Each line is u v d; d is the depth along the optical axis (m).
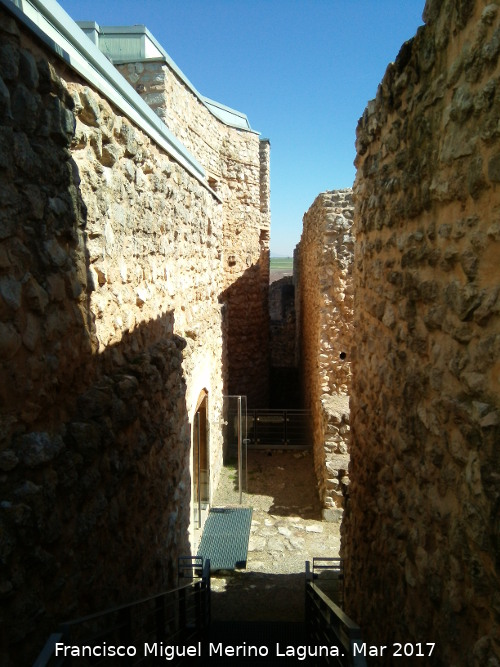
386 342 4.16
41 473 2.79
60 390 3.17
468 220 2.60
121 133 4.21
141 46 9.87
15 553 2.51
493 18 2.29
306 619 5.64
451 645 2.73
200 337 7.88
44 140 2.93
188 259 6.99
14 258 2.62
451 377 2.83
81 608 3.28
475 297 2.53
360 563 5.03
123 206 4.30
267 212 17.62
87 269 3.54
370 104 4.53
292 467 12.06
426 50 3.12
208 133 13.05
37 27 2.84
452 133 2.74
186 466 6.71
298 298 19.39
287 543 8.78
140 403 4.39
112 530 3.80
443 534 2.91
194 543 7.65
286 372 19.73
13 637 2.47
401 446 3.71
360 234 5.17
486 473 2.38
